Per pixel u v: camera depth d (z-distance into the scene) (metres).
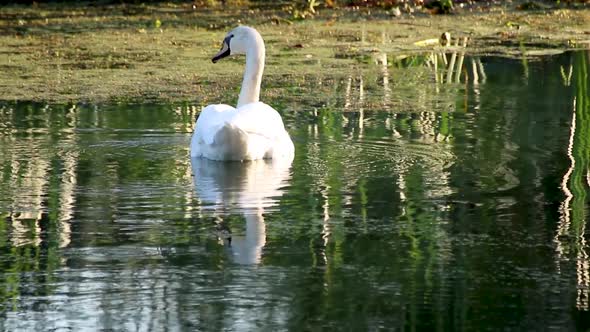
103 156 12.48
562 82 17.66
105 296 7.98
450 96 16.48
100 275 8.43
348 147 12.94
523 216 10.02
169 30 23.30
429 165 12.02
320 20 24.86
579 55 20.17
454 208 10.27
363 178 11.43
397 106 15.67
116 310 7.70
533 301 7.85
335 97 16.33
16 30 23.41
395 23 24.33
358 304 7.77
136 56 19.97
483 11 25.94
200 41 21.78
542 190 10.92
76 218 9.98
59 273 8.48
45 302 7.88
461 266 8.59
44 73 18.19
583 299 7.86
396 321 7.42
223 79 17.73
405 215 10.05
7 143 13.14
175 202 10.48
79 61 19.39
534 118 14.76
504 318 7.49
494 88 17.17
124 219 9.93
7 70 18.45
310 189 10.96
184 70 18.55
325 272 8.45
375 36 22.48
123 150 12.79
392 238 9.35
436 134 13.71
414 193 10.80
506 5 26.58
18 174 11.62
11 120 14.58
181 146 13.03
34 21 24.75
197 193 10.80
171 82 17.45
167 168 11.87
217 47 21.06
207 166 11.95
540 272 8.47
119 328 7.38
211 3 27.14
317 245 9.16
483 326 7.35
